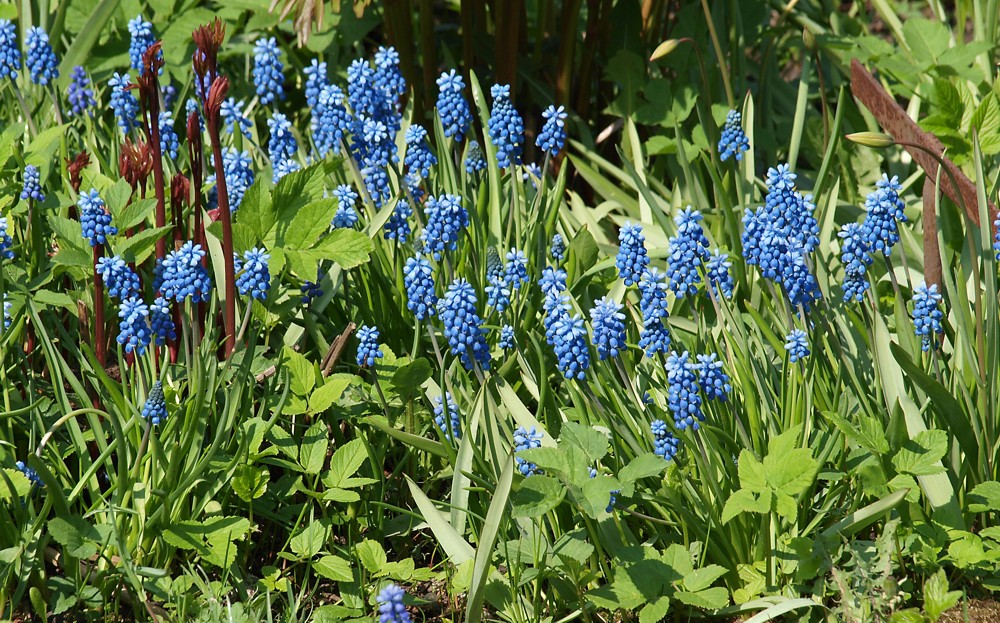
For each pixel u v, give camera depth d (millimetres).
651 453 1946
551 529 1992
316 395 1998
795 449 1927
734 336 2064
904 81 2391
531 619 1960
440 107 2135
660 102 2342
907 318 2021
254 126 2287
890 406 1996
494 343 2098
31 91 2309
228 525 1955
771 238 1991
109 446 1972
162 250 2062
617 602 1931
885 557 1932
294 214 2049
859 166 2379
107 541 1934
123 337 1975
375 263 2113
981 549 1952
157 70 2035
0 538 1944
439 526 1983
